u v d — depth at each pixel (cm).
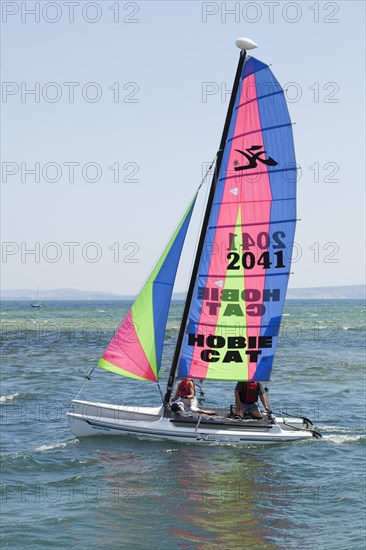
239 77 2095
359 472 1872
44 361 4559
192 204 2186
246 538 1416
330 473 1864
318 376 3916
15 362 4497
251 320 2162
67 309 18212
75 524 1471
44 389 3294
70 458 1962
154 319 2183
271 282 2156
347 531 1450
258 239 2141
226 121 2117
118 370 2181
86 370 4072
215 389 3388
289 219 2131
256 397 2189
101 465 1900
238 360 2172
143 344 2181
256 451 2066
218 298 2159
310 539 1414
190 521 1501
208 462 1948
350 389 3409
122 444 2106
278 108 2094
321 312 15925
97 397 3125
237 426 2138
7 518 1498
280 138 2103
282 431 2166
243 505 1605
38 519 1494
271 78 2089
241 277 2153
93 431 2178
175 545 1375
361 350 5672
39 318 11881
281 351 5581
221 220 2139
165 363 4484
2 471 1842
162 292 2183
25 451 2038
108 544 1373
